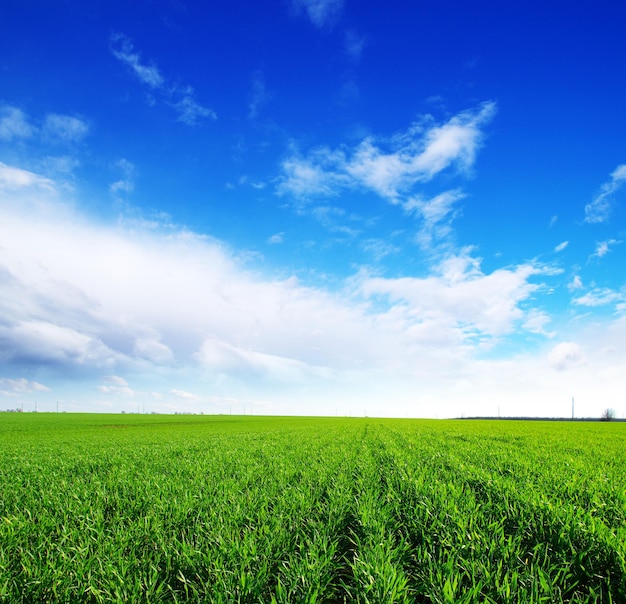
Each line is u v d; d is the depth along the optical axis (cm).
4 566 571
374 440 2959
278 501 923
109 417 10150
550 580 520
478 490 1087
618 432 4175
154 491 1042
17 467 1611
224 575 548
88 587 522
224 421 8544
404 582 527
